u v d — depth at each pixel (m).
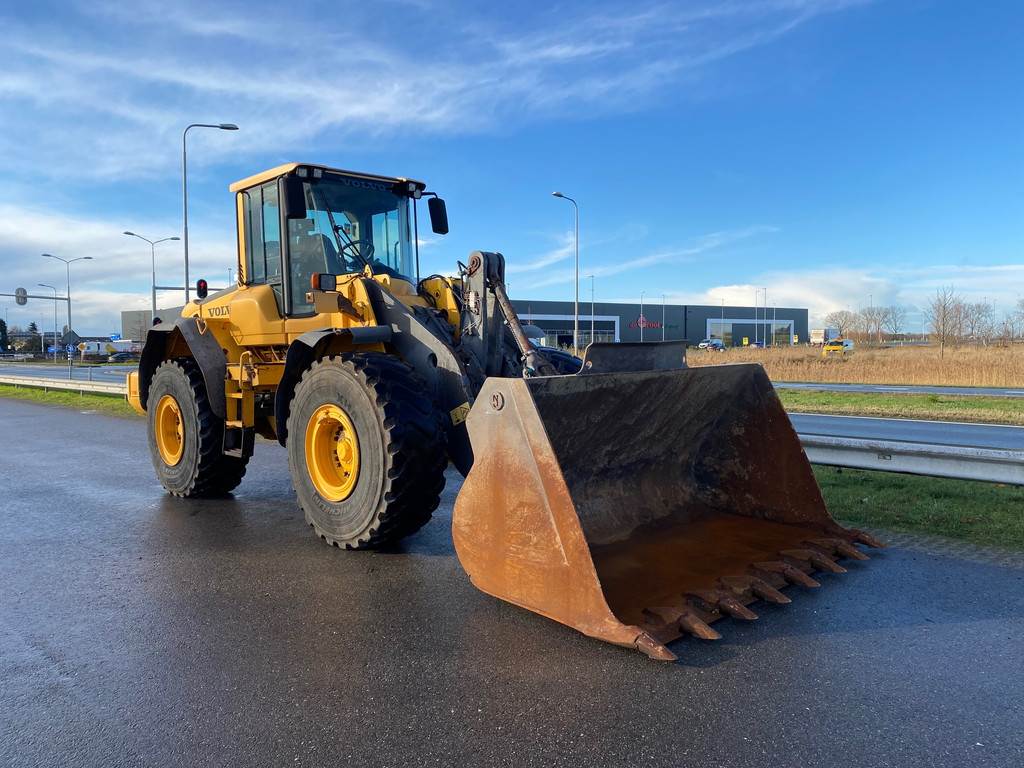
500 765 2.44
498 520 3.63
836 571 4.20
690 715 2.73
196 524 5.77
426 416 4.59
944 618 3.60
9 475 8.05
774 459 4.71
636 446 4.44
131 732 2.70
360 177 5.89
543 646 3.37
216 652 3.38
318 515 5.00
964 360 27.91
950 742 2.53
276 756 2.52
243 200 6.49
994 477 5.50
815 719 2.69
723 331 93.38
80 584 4.36
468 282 5.23
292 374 5.38
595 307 81.00
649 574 3.86
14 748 2.60
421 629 3.59
